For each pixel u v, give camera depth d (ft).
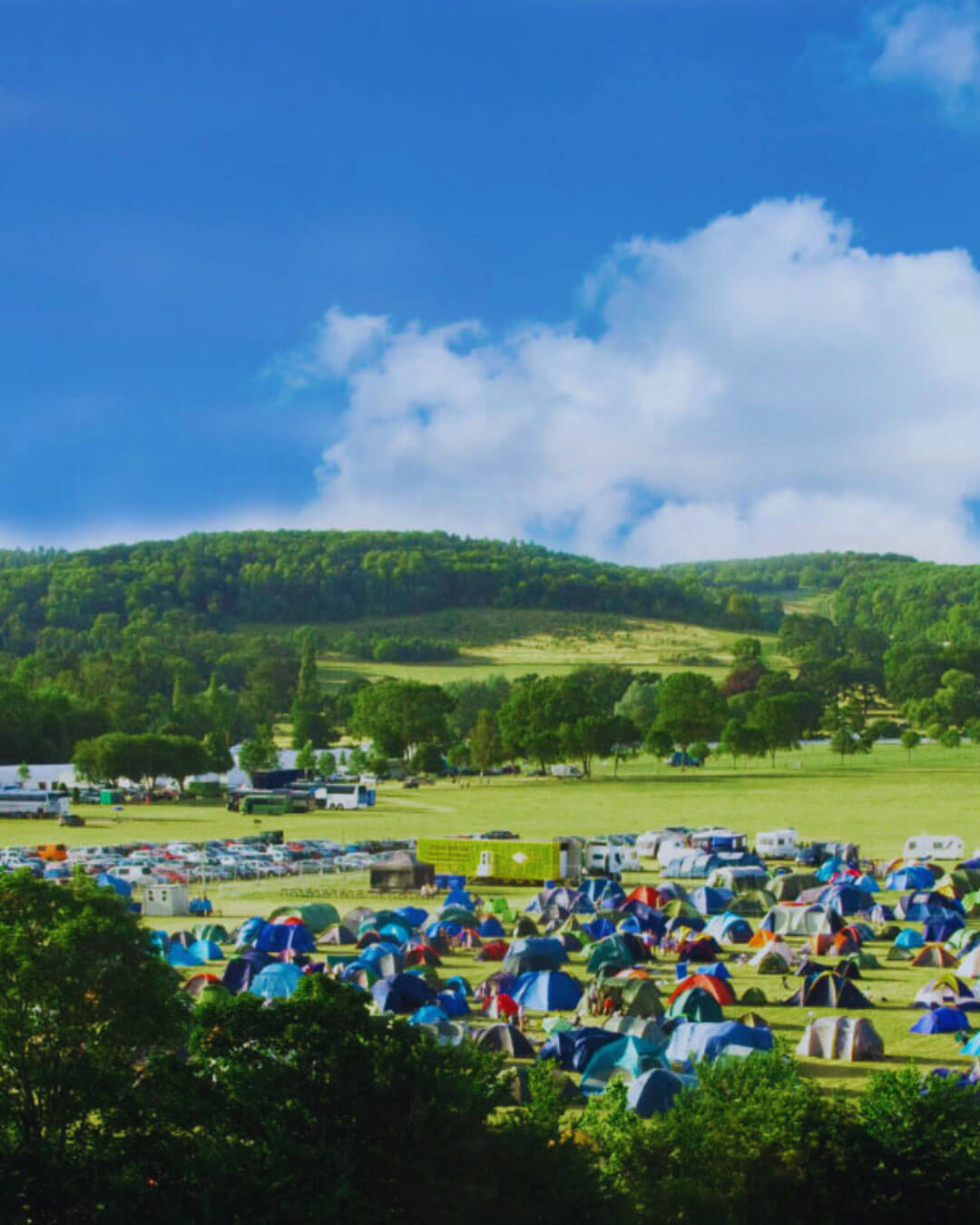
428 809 587.27
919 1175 86.79
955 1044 166.91
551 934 263.70
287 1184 76.59
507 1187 80.79
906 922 280.92
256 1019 87.40
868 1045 158.30
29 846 438.40
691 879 361.71
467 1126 82.38
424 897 325.83
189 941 240.53
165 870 345.72
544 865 345.92
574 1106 139.13
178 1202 77.82
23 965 83.46
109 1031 85.25
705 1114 90.12
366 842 419.95
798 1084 96.48
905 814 513.04
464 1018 188.44
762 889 311.88
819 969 216.33
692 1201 82.74
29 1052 84.28
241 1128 82.43
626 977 188.03
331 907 278.87
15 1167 78.84
